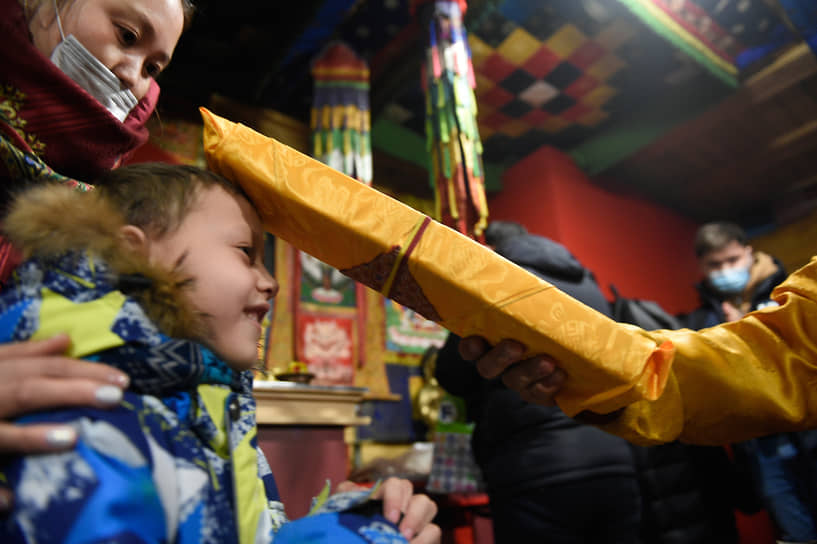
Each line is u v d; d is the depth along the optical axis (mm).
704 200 5453
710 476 1686
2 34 594
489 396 1428
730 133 4480
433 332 3744
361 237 586
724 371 739
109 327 413
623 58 3904
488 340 634
